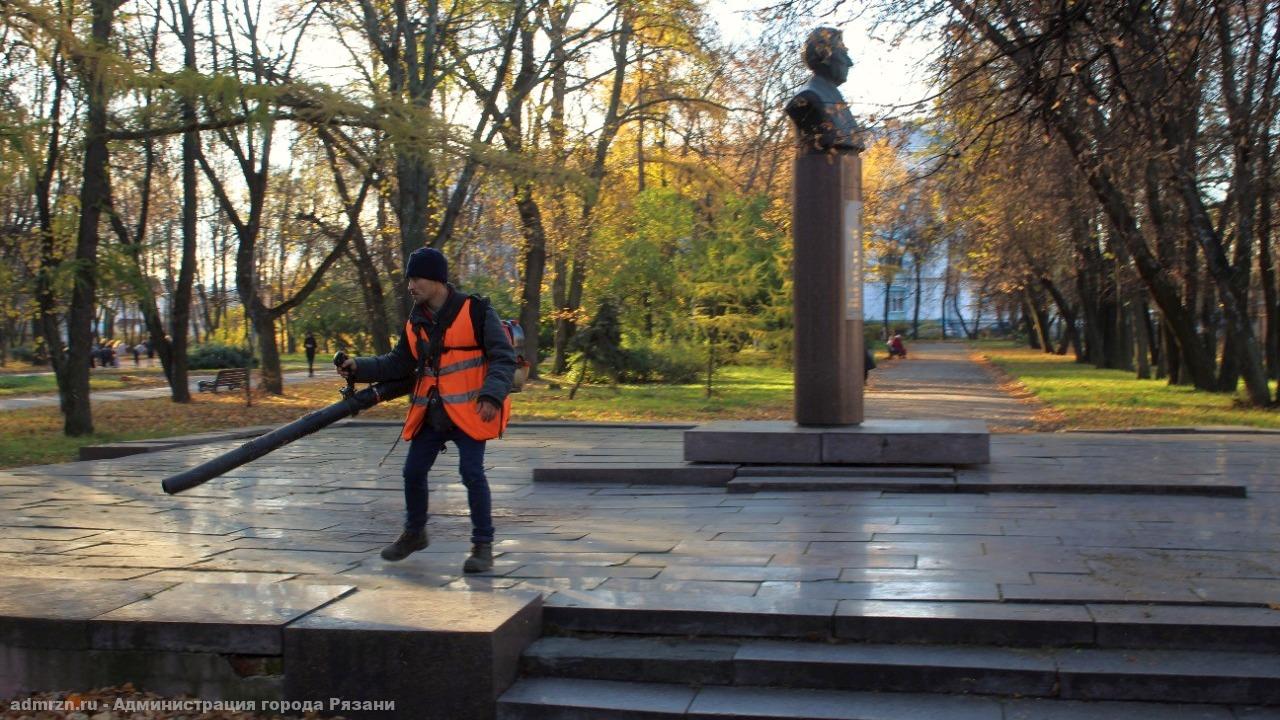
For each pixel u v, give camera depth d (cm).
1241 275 1900
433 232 2509
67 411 1695
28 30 1471
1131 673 420
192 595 513
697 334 2659
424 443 592
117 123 1827
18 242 1848
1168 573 539
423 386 581
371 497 895
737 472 907
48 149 1789
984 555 595
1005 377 3534
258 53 2166
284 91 1667
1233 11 1038
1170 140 1364
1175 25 875
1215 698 414
